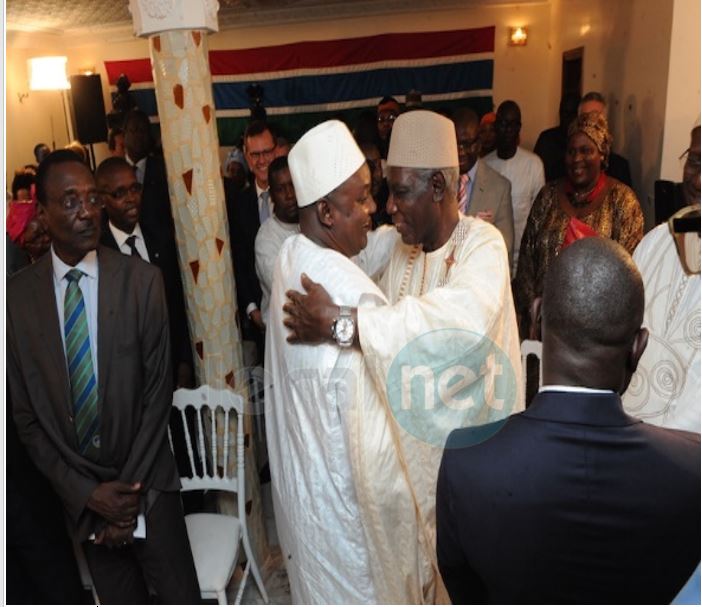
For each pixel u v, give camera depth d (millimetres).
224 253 2195
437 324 1290
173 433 2234
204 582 1827
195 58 2037
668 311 1424
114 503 1594
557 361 854
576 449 802
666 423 1376
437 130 1436
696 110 2846
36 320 1567
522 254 2680
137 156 3633
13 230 2234
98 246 1611
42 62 6070
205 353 2230
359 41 6656
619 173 3186
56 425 1593
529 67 6434
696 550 782
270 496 2510
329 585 1402
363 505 1324
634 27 3416
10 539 1721
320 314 1277
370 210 1373
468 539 854
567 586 812
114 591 1728
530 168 3525
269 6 6191
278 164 2307
